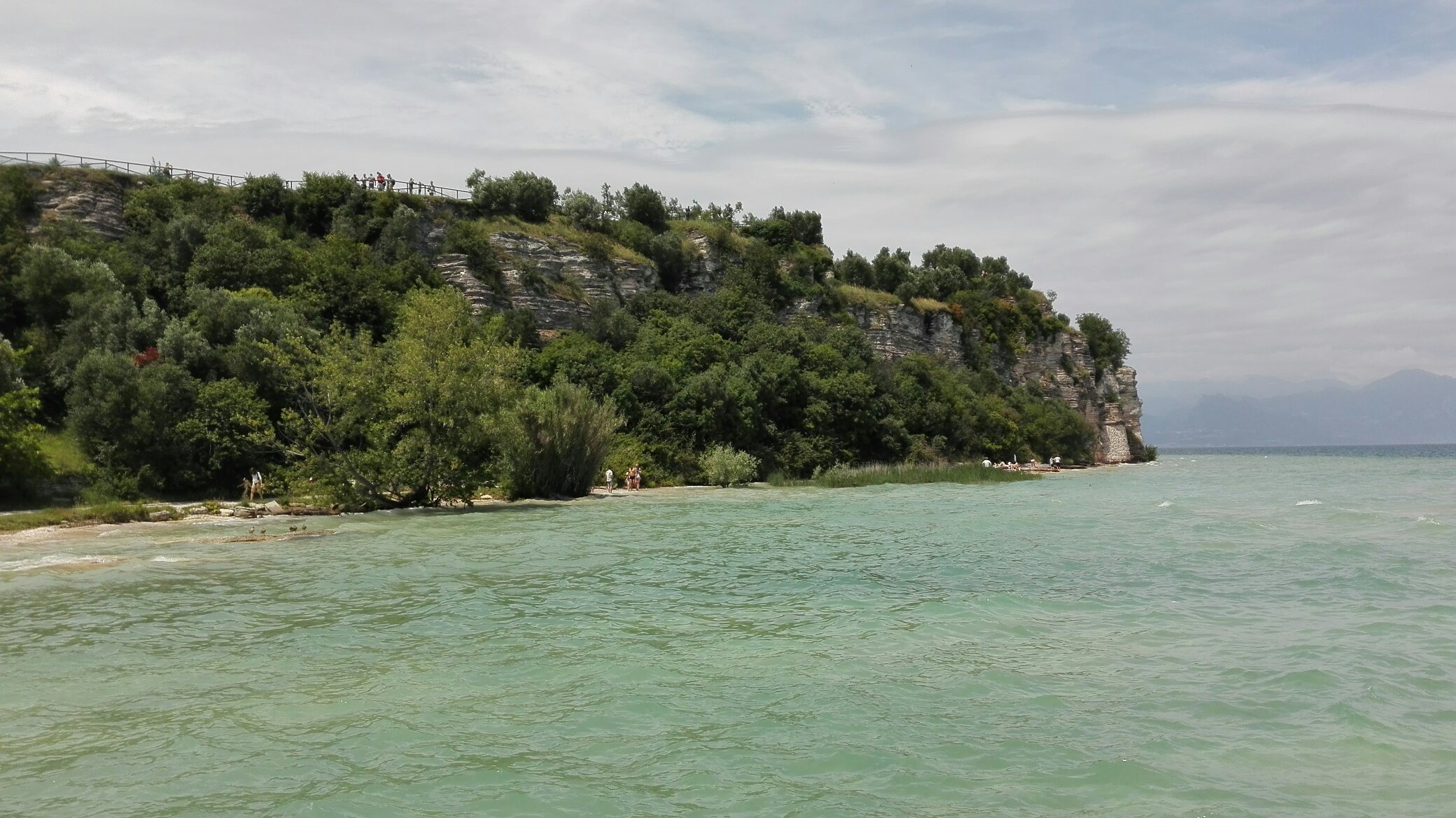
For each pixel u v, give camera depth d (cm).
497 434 4453
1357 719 1083
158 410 4106
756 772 942
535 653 1420
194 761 979
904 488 5700
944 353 10325
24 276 4809
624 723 1089
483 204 7631
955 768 947
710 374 6334
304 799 882
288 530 3198
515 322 6594
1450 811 838
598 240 7962
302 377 4119
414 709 1145
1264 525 3144
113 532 3148
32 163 6112
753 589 1977
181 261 5866
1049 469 8912
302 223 6956
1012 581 2064
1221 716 1100
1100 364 12850
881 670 1311
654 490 5438
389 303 6122
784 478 6128
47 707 1166
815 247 10950
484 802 873
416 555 2530
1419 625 1562
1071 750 994
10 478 3691
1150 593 1888
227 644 1488
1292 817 829
